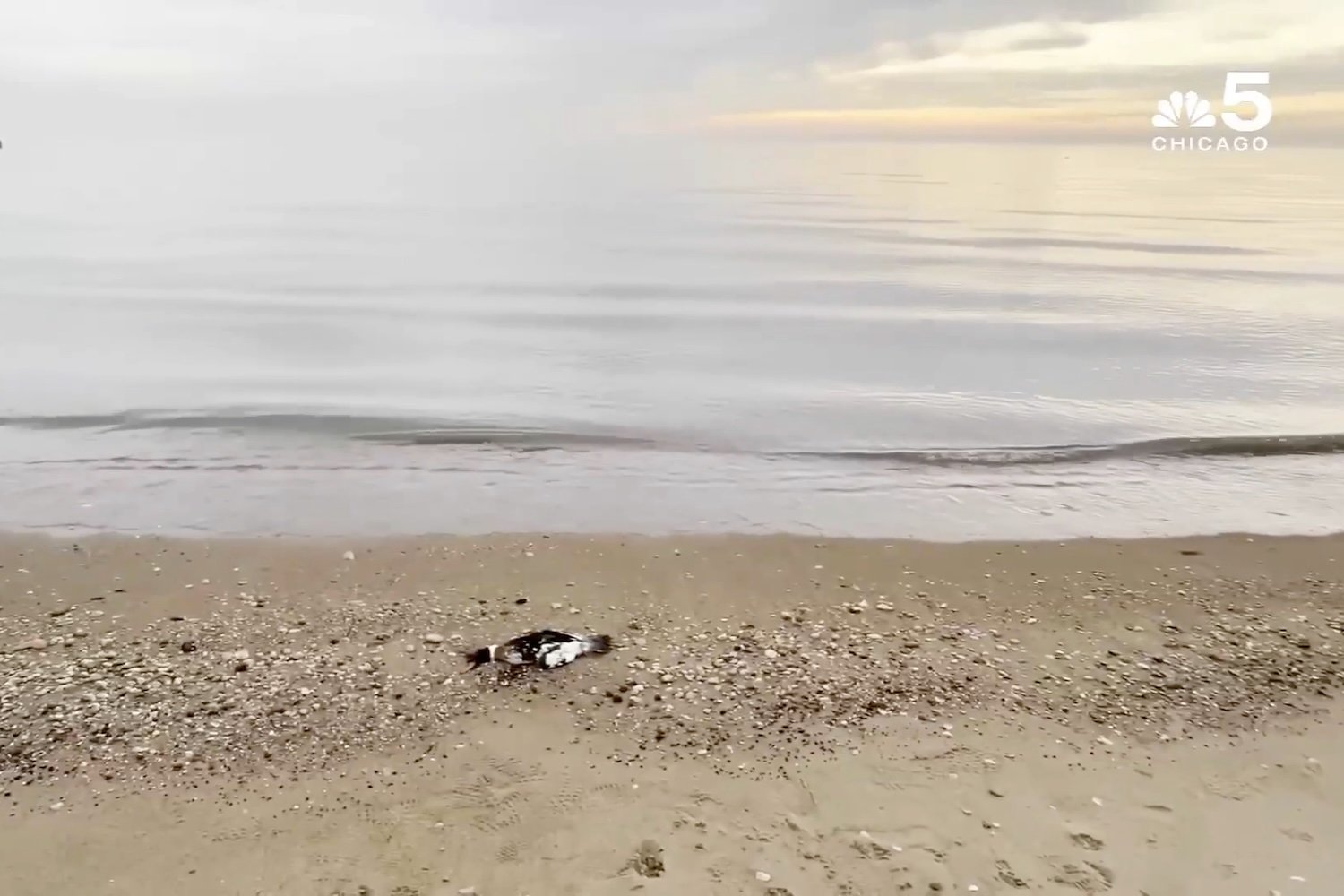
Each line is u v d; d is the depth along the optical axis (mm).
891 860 3455
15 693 4500
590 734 4281
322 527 7027
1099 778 3994
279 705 4469
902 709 4531
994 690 4723
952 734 4320
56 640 5082
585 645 5090
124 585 5863
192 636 5164
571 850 3498
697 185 50906
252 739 4188
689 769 4027
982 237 28531
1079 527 7293
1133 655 5121
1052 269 22281
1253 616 5625
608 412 10773
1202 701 4637
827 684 4762
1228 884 3354
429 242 27500
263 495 7773
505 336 15047
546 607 5633
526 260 24016
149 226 30516
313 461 8727
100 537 6699
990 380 12414
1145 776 4008
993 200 42156
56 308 16938
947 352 14062
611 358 13586
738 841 3553
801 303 18172
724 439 9727
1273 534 7121
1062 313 17109
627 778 3953
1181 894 3307
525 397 11430
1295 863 3465
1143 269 22141
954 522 7371
